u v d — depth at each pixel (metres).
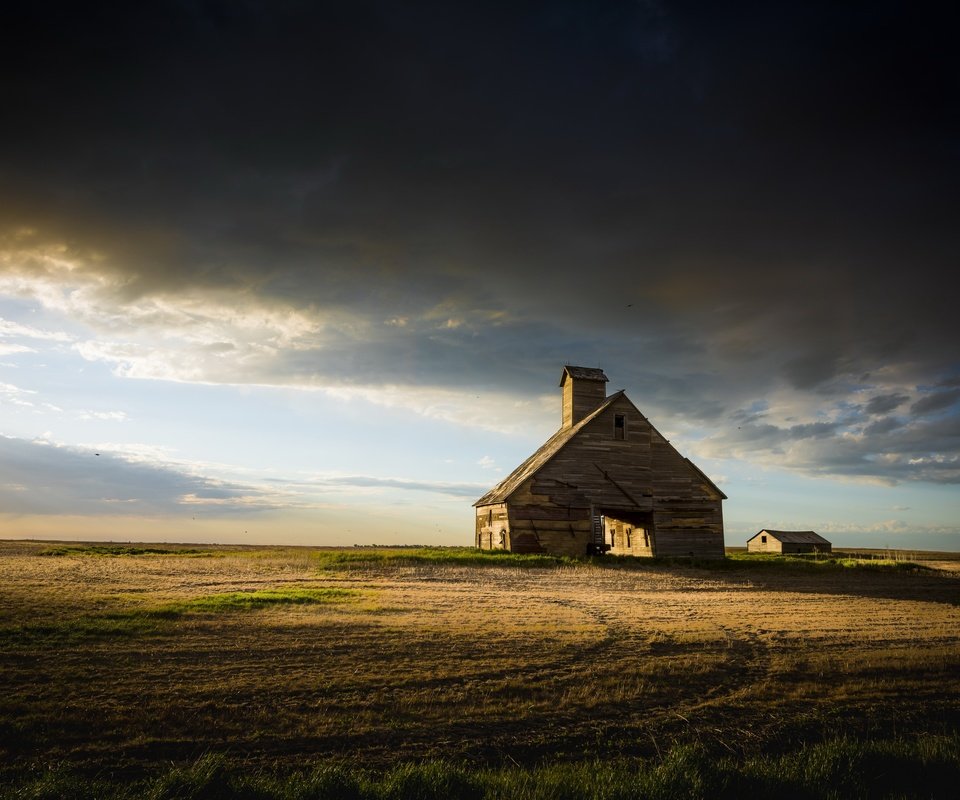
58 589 19.03
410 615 16.44
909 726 10.53
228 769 7.79
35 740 8.28
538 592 22.64
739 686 11.85
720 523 42.81
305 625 14.59
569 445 41.16
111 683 10.25
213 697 9.85
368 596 19.81
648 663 12.62
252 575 25.86
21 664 10.91
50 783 6.99
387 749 8.69
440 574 28.20
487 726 9.55
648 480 42.06
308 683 10.58
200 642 12.82
